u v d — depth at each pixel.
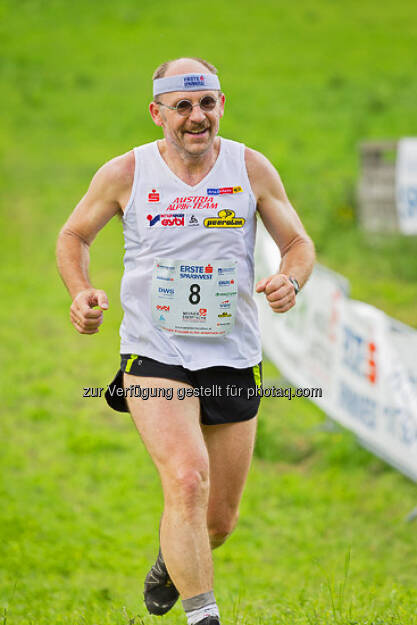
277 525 13.31
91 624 8.66
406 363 13.26
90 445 16.33
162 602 8.12
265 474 15.35
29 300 25.73
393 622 8.11
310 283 16.42
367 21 64.19
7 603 9.96
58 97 49.78
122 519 13.55
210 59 55.19
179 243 7.29
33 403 18.59
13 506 13.45
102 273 27.92
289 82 51.53
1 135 44.03
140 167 7.39
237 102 47.94
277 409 18.25
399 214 27.11
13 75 52.25
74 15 62.75
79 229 7.63
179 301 7.32
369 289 25.12
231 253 7.34
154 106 7.42
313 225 29.75
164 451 6.91
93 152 42.00
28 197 35.84
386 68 54.34
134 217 7.41
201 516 6.72
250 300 7.59
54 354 21.70
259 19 63.69
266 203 7.54
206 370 7.44
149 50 57.00
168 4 65.88
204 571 6.65
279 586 10.92
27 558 11.59
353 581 10.97
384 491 14.26
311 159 38.84
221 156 7.36
